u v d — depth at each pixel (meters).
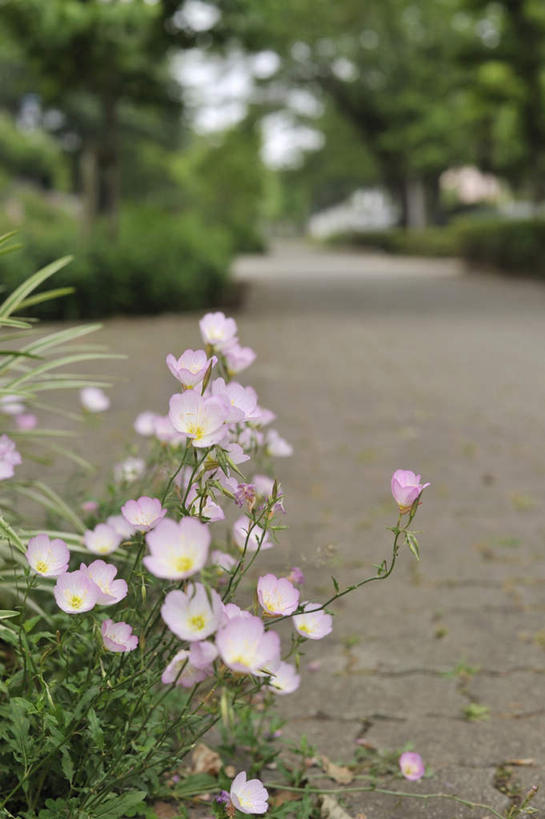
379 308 15.90
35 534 2.23
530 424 6.75
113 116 15.53
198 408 1.45
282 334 12.14
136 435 5.61
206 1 14.31
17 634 1.78
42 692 1.65
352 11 37.41
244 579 3.37
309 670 2.89
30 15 13.24
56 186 52.59
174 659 1.51
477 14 22.91
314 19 37.47
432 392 8.03
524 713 2.61
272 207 88.88
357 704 2.67
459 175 50.28
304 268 30.50
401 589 3.58
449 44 35.38
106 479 4.41
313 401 7.54
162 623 1.93
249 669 1.23
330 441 6.15
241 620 1.26
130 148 54.59
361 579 3.67
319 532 4.26
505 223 25.11
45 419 6.24
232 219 46.91
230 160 46.56
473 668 2.90
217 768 2.19
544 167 25.17
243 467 4.98
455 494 4.93
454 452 5.88
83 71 14.59
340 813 2.03
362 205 76.88
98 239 13.95
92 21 13.15
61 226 14.95
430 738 2.47
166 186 56.91
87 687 1.66
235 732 2.24
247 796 1.61
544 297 17.91
